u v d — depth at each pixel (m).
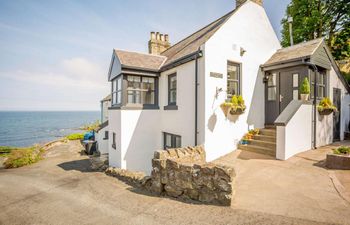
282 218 3.35
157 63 11.17
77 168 11.55
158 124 10.74
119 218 4.14
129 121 9.77
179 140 9.49
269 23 10.37
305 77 8.04
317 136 8.34
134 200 5.04
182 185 4.73
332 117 9.63
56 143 22.25
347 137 10.84
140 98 10.54
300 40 15.27
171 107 9.67
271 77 9.77
